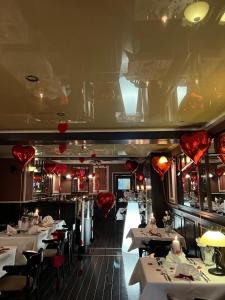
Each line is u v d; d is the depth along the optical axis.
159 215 7.59
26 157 4.58
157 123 4.32
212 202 4.24
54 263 4.36
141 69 2.33
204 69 2.34
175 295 2.56
